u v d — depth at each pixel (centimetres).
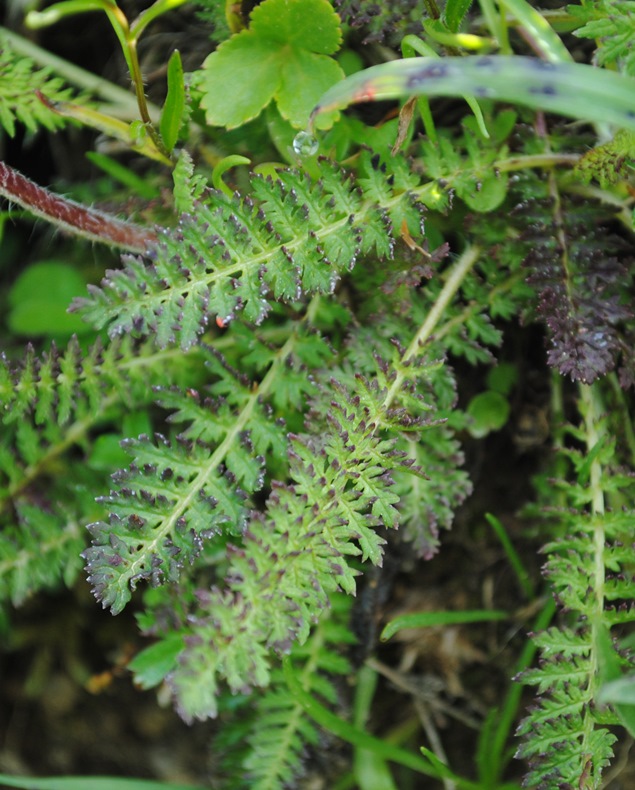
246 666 27
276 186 29
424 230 31
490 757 32
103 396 32
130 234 32
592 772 29
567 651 29
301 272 29
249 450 30
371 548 28
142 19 31
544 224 31
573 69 28
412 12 31
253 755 32
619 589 30
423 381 31
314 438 30
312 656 32
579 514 30
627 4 29
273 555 28
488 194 31
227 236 29
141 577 29
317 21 31
